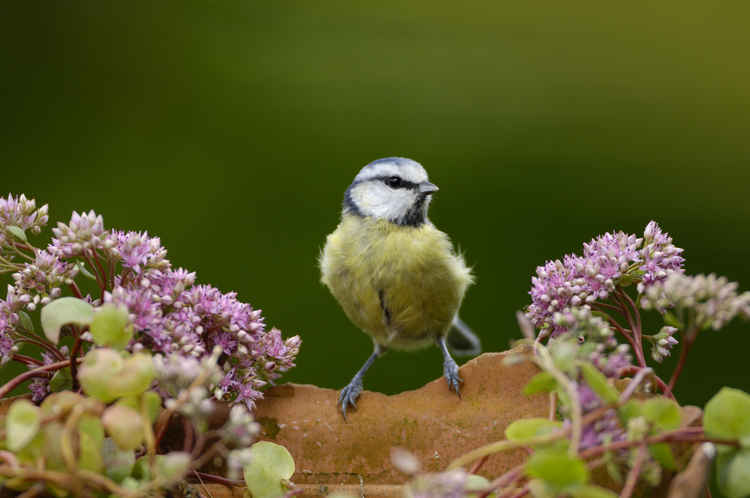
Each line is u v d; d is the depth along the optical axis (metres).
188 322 2.81
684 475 2.38
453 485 2.27
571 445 2.30
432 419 2.82
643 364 2.82
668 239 2.82
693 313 2.71
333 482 2.82
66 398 2.55
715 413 2.48
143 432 2.44
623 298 2.82
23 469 2.35
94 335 2.70
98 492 2.50
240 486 2.81
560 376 2.45
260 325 2.82
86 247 2.81
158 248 2.82
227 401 2.82
